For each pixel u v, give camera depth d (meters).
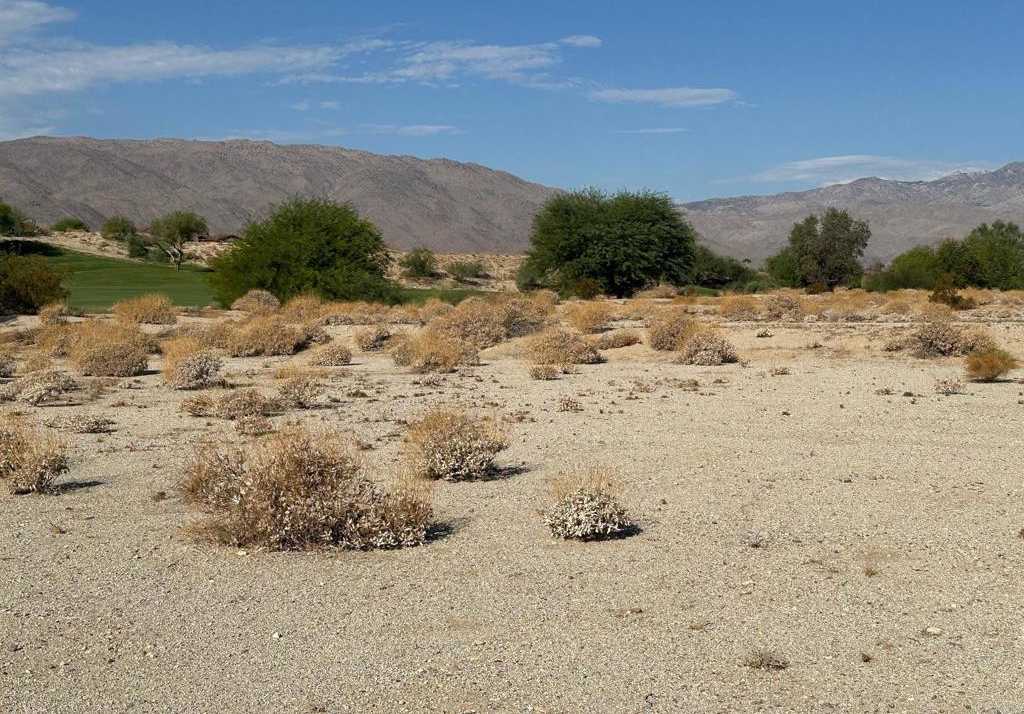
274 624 8.25
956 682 6.98
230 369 30.17
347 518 10.58
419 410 20.91
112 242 147.62
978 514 11.55
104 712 6.70
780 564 9.70
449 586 9.16
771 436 17.19
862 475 13.80
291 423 19.17
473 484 13.54
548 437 17.28
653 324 36.53
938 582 9.10
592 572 9.51
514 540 10.70
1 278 52.47
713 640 7.77
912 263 80.44
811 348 31.78
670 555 10.04
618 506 10.92
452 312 41.91
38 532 11.25
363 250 59.53
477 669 7.28
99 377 28.34
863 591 8.87
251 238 59.00
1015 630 7.89
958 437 16.80
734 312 46.75
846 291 77.19
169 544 10.66
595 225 74.94
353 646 7.75
